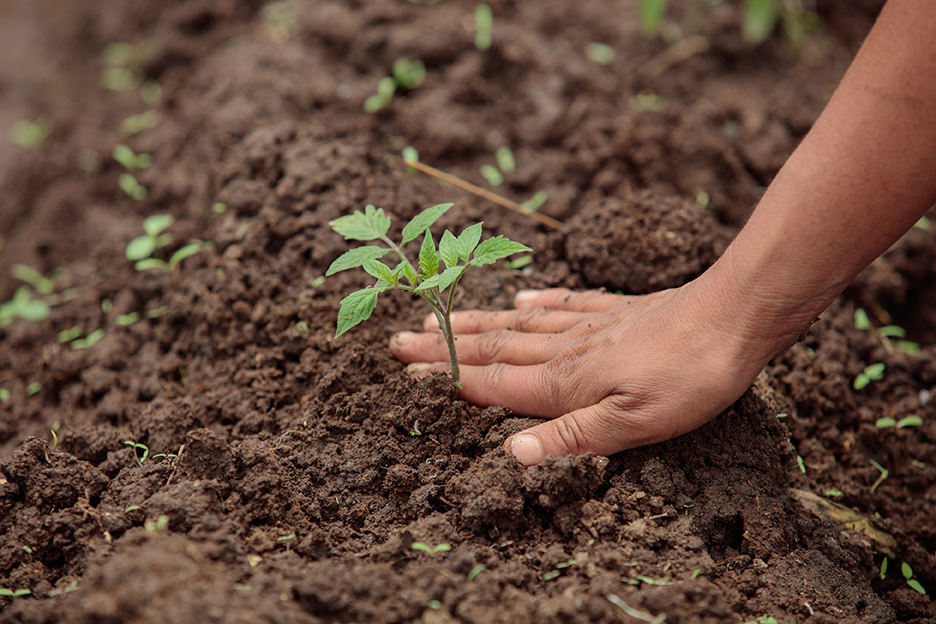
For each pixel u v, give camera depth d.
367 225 1.28
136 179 1.53
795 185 1.21
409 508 1.28
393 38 1.52
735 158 1.49
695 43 1.57
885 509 1.34
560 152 1.49
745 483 1.29
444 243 1.26
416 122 1.49
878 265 1.45
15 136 1.73
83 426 1.35
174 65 1.65
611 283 1.39
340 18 1.54
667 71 1.55
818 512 1.30
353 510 1.28
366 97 1.50
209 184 1.46
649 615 1.22
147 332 1.41
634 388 1.25
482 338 1.32
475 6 1.56
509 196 1.46
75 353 1.41
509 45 1.53
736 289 1.23
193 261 1.43
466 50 1.53
